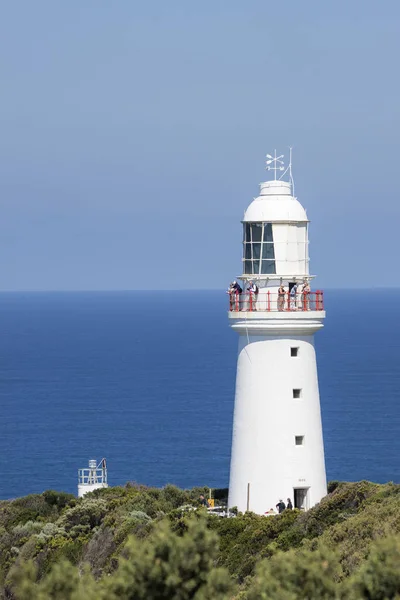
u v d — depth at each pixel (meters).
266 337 107.56
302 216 109.50
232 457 109.31
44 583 58.16
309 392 108.12
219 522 101.06
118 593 56.69
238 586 82.94
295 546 90.38
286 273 108.56
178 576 56.50
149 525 101.44
